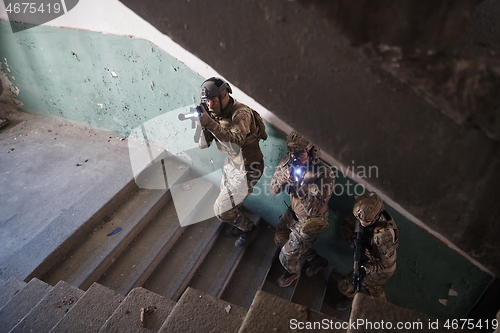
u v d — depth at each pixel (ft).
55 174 12.64
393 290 11.55
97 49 11.62
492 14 3.02
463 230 3.31
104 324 6.03
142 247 10.89
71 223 10.30
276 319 4.47
